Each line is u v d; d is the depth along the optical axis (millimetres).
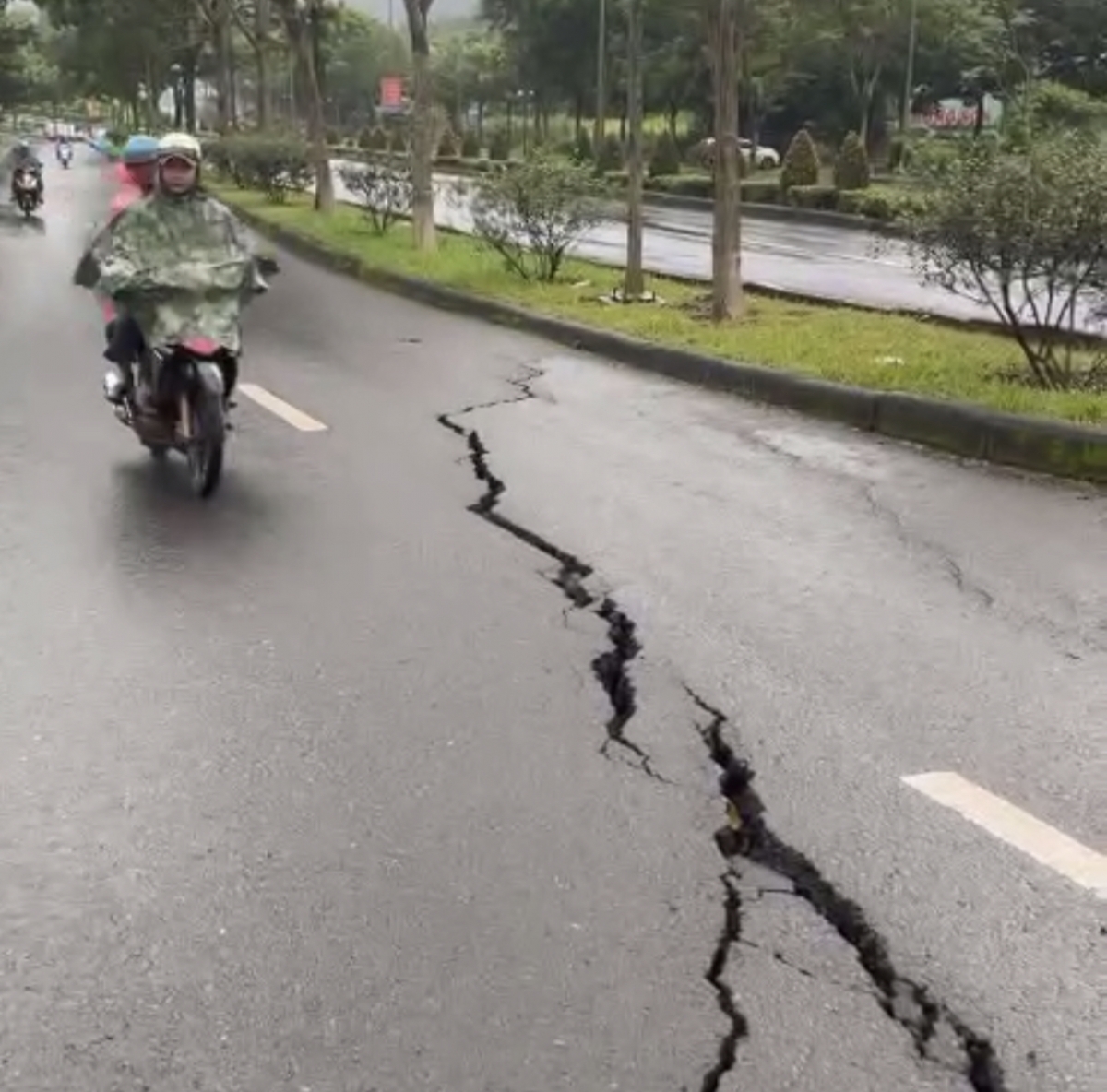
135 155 7660
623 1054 2975
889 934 3418
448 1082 2895
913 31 41031
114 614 5504
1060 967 3295
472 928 3424
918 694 4844
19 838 3832
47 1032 3053
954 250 9516
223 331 7176
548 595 5801
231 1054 2980
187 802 4031
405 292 16422
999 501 7336
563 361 11664
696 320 13125
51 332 12734
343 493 7301
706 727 4566
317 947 3348
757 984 3217
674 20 46562
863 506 7207
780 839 3863
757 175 44188
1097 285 9188
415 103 19594
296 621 5457
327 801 4047
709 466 8031
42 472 7629
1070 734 4547
